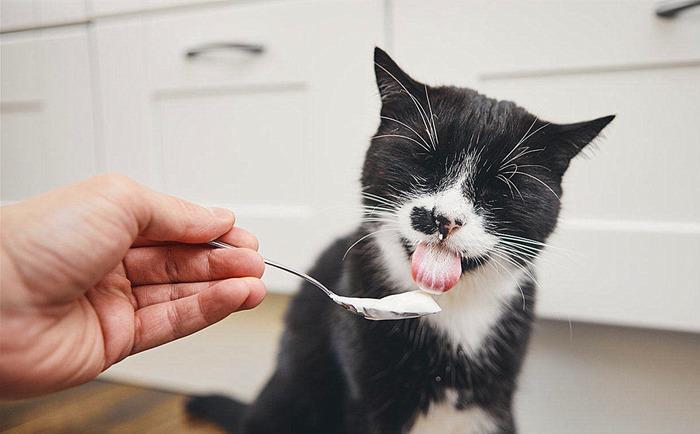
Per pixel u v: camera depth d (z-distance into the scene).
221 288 0.33
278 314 0.53
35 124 0.55
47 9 0.53
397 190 0.38
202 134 0.49
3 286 0.28
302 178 0.46
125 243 0.30
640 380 0.42
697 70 0.36
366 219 0.41
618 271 0.39
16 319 0.29
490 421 0.42
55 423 0.56
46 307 0.30
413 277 0.36
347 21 0.43
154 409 0.57
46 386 0.31
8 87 0.56
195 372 0.58
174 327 0.34
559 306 0.40
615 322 0.39
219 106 0.48
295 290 0.47
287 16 0.45
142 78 0.50
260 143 0.47
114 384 0.61
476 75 0.40
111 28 0.51
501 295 0.40
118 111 0.52
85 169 0.54
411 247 0.38
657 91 0.37
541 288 0.40
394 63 0.39
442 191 0.37
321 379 0.45
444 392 0.42
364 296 0.42
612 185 0.39
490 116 0.38
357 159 0.44
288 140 0.46
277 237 0.47
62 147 0.54
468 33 0.40
